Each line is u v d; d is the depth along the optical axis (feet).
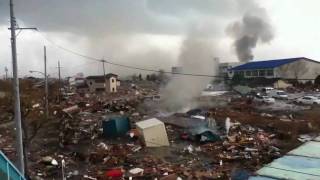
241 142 101.35
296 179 27.96
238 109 160.56
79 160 89.25
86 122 137.28
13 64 53.83
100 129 122.52
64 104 185.78
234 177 71.26
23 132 88.48
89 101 207.00
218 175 74.49
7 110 137.18
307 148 36.86
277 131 113.19
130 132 113.39
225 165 83.25
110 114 159.74
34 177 74.43
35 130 99.86
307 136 106.73
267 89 218.79
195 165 83.71
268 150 93.04
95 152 94.43
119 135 115.65
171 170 78.79
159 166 82.79
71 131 117.50
